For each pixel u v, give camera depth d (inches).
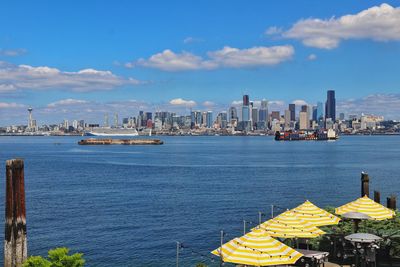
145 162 7608.3
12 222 894.4
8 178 893.2
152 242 2027.6
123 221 2508.6
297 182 4515.3
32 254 1844.2
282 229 1103.6
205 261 1702.8
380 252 1208.2
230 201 3240.7
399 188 3937.0
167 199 3356.3
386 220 1425.9
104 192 3791.8
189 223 2453.2
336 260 1198.3
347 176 5103.3
